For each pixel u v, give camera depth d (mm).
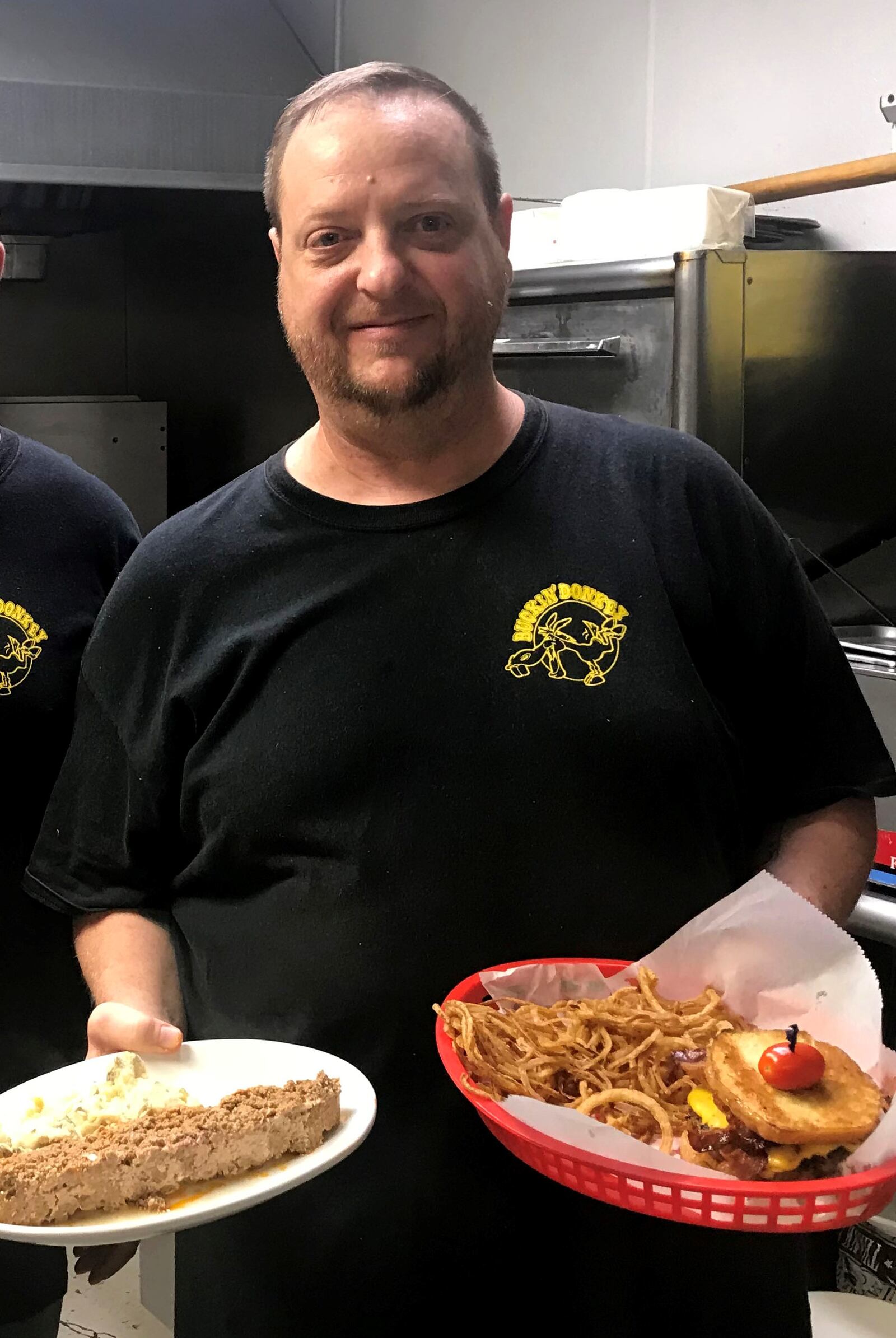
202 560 1068
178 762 1087
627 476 1046
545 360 1897
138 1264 2039
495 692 979
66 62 2463
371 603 1012
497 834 967
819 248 2162
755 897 944
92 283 2969
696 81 2373
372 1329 995
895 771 1092
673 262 1704
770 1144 795
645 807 977
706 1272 955
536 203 2760
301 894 1002
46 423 2863
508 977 938
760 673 1078
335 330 993
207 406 3061
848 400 1825
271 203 1062
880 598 1950
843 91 2119
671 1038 897
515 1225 958
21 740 1283
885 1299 1656
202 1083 957
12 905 1315
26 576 1305
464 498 1022
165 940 1118
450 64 2945
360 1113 903
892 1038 1595
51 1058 1379
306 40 3242
